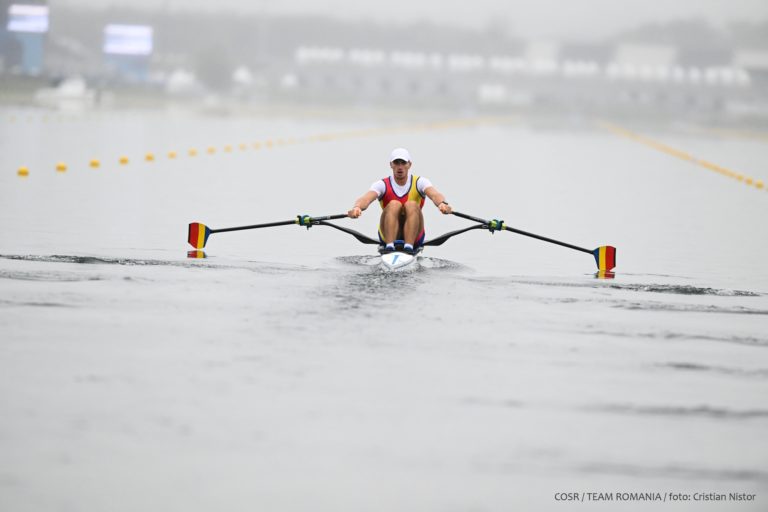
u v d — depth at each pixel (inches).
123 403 1039.6
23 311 1446.9
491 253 2207.2
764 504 844.0
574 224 2861.7
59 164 4045.3
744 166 6082.7
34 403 1032.8
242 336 1334.9
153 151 5447.8
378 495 840.3
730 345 1385.3
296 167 4827.8
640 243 2486.5
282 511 807.1
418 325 1439.5
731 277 1989.4
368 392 1103.6
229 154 5610.2
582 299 1691.7
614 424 1025.5
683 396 1128.8
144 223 2516.0
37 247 2050.9
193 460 898.7
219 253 2068.2
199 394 1075.3
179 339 1309.1
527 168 5329.7
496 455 932.0
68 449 916.0
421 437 970.1
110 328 1359.5
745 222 3068.4
